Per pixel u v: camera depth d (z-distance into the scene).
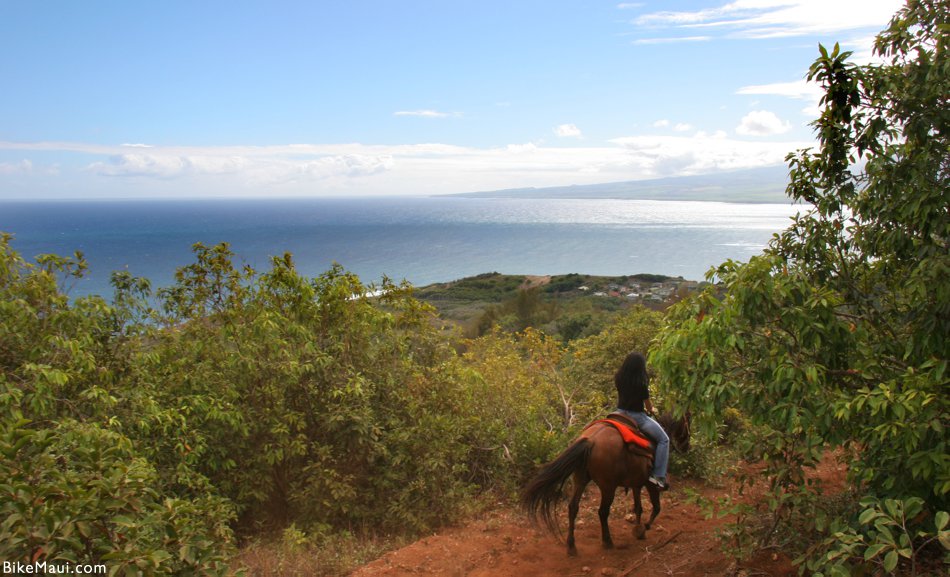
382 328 8.15
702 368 4.87
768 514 5.50
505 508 7.50
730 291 4.71
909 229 5.10
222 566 3.88
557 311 42.00
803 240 5.89
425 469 7.05
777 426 5.04
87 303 6.33
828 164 5.66
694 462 8.05
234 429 6.80
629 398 6.07
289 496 7.06
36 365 5.31
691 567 5.47
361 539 6.79
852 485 5.70
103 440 4.88
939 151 5.04
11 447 3.48
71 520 3.24
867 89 5.30
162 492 6.12
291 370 6.97
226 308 7.70
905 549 3.45
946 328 4.64
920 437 4.00
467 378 8.48
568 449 5.82
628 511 7.05
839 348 4.86
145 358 7.04
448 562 5.86
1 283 6.05
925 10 5.25
